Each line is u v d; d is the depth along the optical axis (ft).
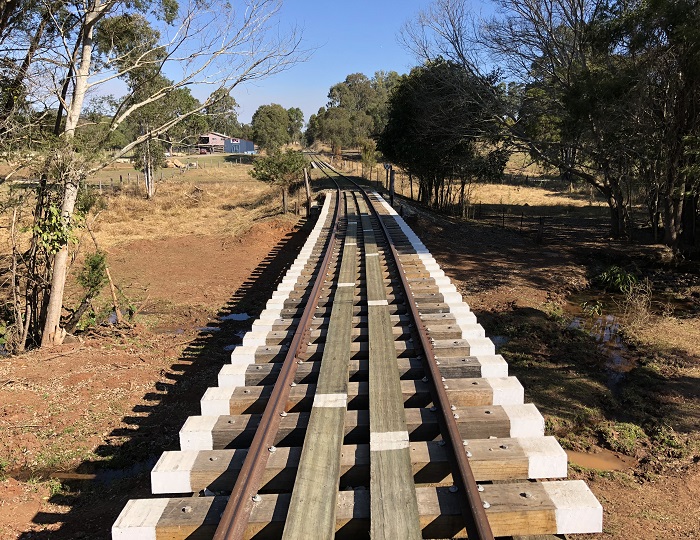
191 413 23.45
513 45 73.15
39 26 32.86
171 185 138.62
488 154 86.74
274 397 16.57
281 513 11.66
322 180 152.25
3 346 32.78
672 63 50.08
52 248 31.35
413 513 11.27
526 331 33.96
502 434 15.06
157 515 11.79
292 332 23.89
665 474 19.12
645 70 51.55
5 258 36.50
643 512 16.74
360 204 82.99
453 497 11.94
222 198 122.93
